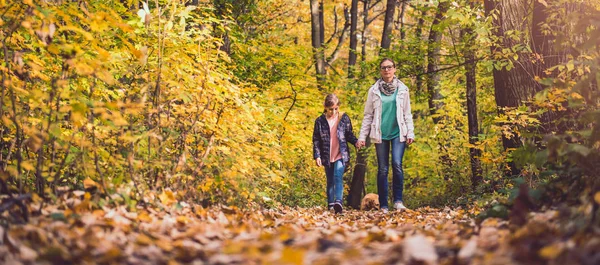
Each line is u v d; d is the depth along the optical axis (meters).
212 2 12.30
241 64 13.03
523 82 9.67
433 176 16.02
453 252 3.30
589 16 4.72
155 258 3.19
